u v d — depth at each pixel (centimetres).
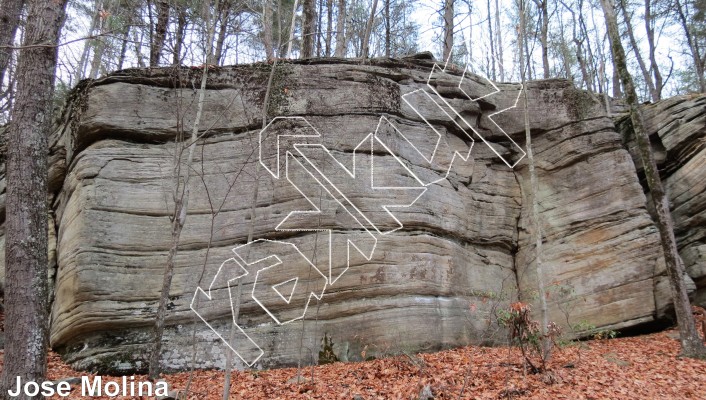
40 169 702
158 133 1148
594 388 790
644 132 1065
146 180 1107
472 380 827
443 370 886
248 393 820
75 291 995
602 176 1298
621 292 1191
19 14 1271
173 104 1173
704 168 1285
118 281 1017
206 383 885
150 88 1173
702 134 1304
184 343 999
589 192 1298
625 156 1303
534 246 1314
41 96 717
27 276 661
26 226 672
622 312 1179
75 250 1028
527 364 888
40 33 727
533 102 1402
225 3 1277
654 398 758
